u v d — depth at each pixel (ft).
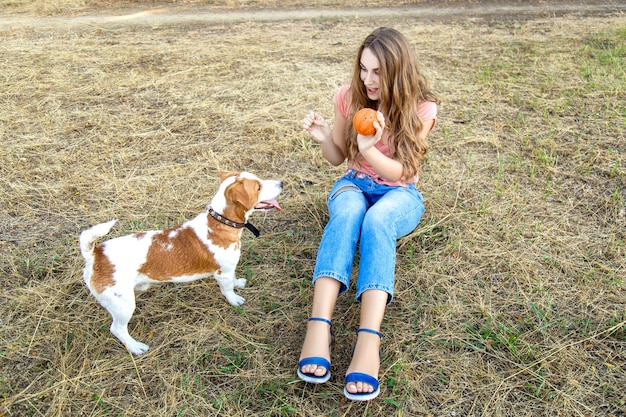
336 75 19.10
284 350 9.04
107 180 13.43
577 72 18.80
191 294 10.17
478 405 8.05
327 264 8.46
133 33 24.64
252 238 11.50
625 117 15.53
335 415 7.94
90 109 16.89
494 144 14.58
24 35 24.31
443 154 14.32
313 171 13.80
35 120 16.16
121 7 29.76
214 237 9.00
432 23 25.64
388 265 8.46
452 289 10.10
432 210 12.08
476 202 12.37
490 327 9.21
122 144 14.99
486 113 16.25
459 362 8.68
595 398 8.05
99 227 8.07
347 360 8.77
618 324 9.02
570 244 11.03
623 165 13.37
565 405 7.95
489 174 13.39
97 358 8.87
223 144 14.96
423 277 10.35
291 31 24.58
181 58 20.99
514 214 11.98
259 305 9.93
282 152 14.60
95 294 8.38
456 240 11.19
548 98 16.98
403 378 8.43
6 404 8.11
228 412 7.99
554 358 8.65
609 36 22.59
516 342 8.93
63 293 10.09
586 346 8.86
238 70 19.74
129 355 8.89
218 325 9.46
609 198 12.24
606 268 10.33
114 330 8.87
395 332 9.22
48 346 9.10
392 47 9.12
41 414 8.02
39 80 18.92
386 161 9.46
